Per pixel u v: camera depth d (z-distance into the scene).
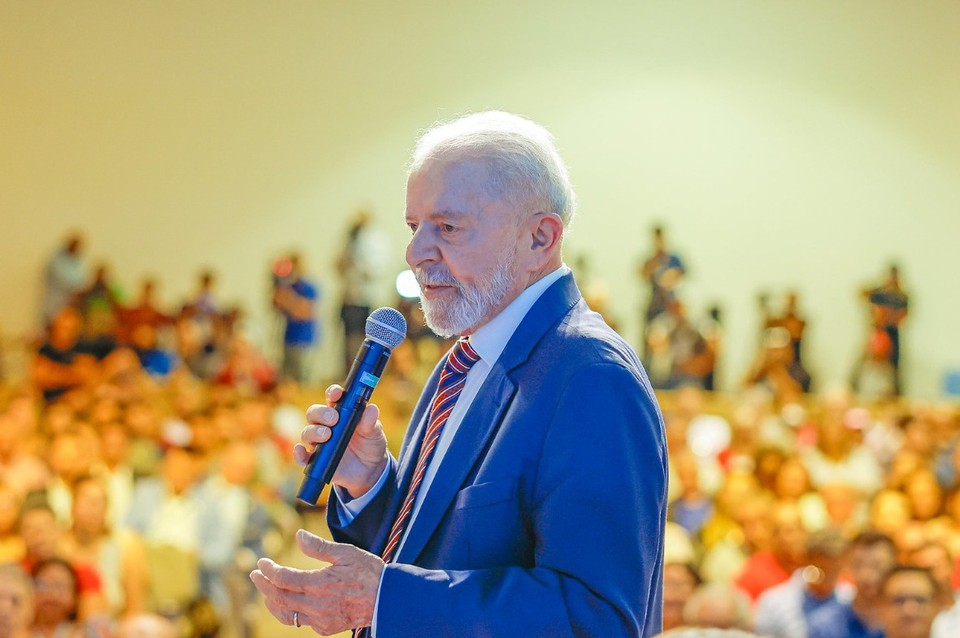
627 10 16.23
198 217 15.58
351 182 15.85
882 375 14.59
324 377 14.44
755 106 16.27
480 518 1.67
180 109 15.59
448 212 1.75
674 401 10.70
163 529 6.45
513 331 1.78
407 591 1.56
